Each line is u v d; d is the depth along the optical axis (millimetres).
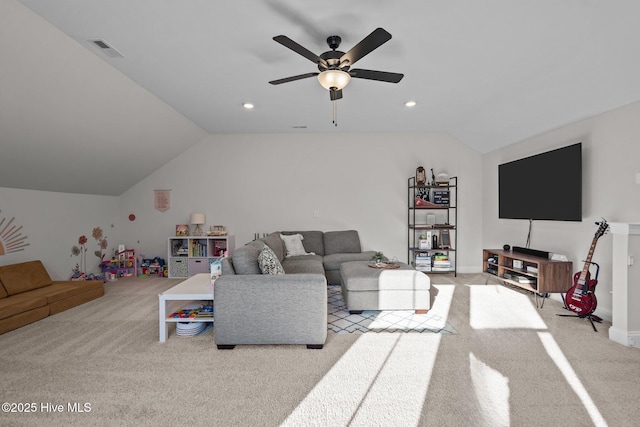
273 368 2154
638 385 1914
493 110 3924
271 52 2580
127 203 5289
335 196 5270
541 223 3992
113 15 2080
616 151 2947
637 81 2541
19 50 2195
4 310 2732
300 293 2428
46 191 4008
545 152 3783
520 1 1937
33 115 2760
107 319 3104
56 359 2277
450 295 3869
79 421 1626
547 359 2244
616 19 2070
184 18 2119
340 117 4383
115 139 3818
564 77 2873
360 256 4449
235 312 2428
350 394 1857
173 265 4969
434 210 5281
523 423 1594
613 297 2566
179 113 4137
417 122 4629
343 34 2314
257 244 3164
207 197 5289
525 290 4086
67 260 4320
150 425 1602
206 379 2018
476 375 2045
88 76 2744
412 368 2139
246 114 4219
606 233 3031
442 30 2256
